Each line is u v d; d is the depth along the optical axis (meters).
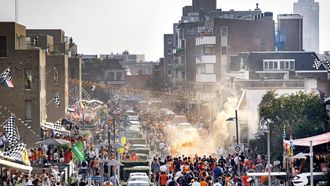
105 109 181.62
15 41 124.00
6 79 99.69
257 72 173.00
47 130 121.88
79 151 94.69
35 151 99.75
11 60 123.88
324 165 76.88
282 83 162.75
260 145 110.19
